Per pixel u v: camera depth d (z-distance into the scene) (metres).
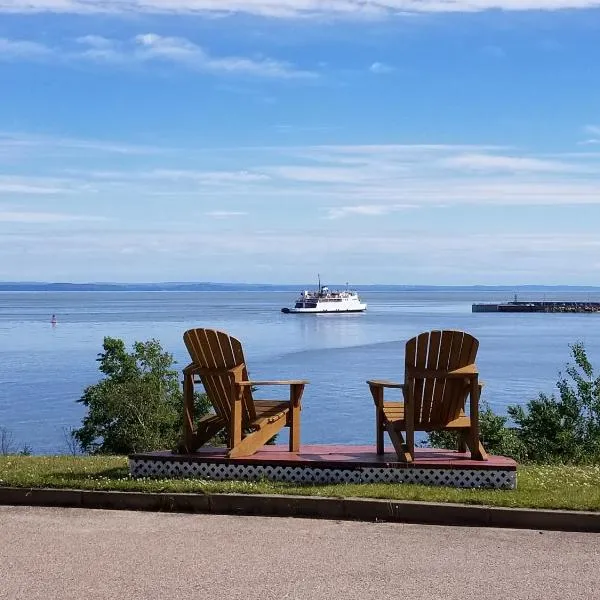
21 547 6.14
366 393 36.94
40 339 76.06
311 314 156.00
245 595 5.11
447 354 8.46
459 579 5.45
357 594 5.14
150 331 88.19
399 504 7.00
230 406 8.88
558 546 6.25
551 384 39.50
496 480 7.96
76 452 21.72
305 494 7.34
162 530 6.66
